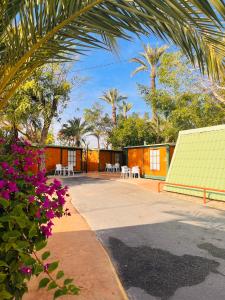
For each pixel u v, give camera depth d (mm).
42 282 2264
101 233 5898
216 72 2990
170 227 6410
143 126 25812
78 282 3471
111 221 6973
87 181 17234
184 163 12203
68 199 10352
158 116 23703
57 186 2723
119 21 2148
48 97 15516
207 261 4355
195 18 2168
